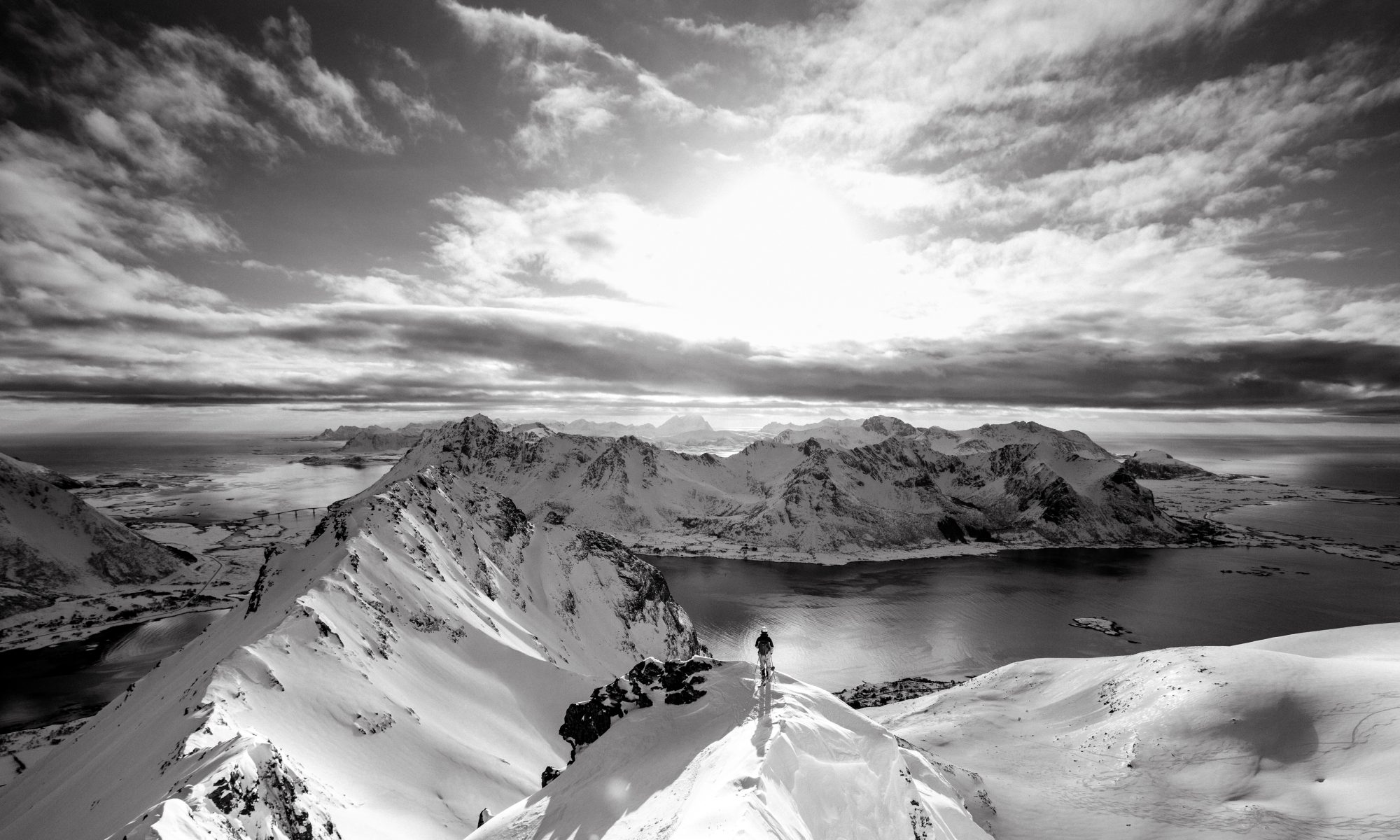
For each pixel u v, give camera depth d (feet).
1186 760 226.58
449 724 363.97
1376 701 227.81
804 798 110.52
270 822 200.85
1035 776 238.07
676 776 132.26
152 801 204.23
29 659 643.86
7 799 342.23
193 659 409.90
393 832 248.73
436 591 513.86
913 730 306.14
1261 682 254.88
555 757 383.24
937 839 122.11
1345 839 172.35
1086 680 328.49
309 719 307.78
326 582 424.87
